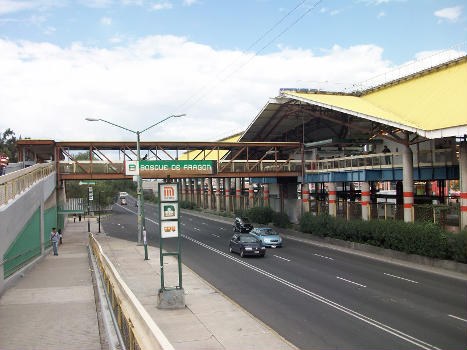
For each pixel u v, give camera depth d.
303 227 41.06
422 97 35.31
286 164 50.03
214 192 94.75
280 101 45.69
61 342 11.13
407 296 17.89
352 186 56.22
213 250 33.44
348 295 18.06
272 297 17.69
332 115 47.03
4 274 18.64
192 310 15.36
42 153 47.78
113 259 28.73
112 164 40.97
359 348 11.68
